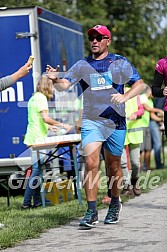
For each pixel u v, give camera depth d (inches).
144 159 1400.1
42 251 584.7
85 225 673.6
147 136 1389.0
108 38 682.8
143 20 1989.4
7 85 636.7
